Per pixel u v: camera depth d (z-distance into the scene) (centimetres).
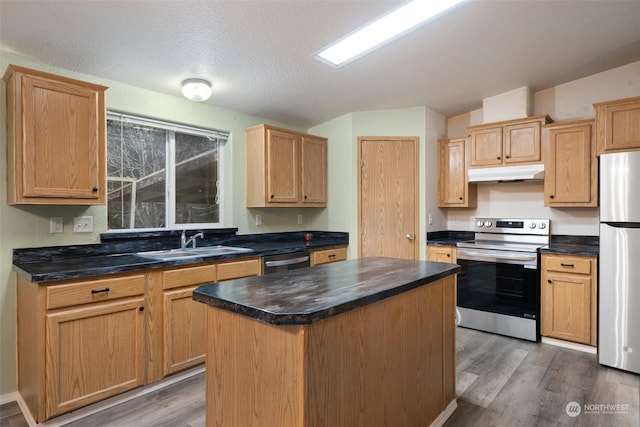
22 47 212
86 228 249
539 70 306
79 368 193
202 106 325
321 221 416
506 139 348
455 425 191
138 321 216
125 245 270
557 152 319
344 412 128
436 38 240
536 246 324
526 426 189
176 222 316
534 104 360
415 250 383
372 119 388
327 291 140
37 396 181
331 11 200
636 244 247
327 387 120
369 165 388
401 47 250
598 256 273
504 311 324
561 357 276
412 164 384
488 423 192
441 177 402
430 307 186
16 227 220
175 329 233
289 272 183
